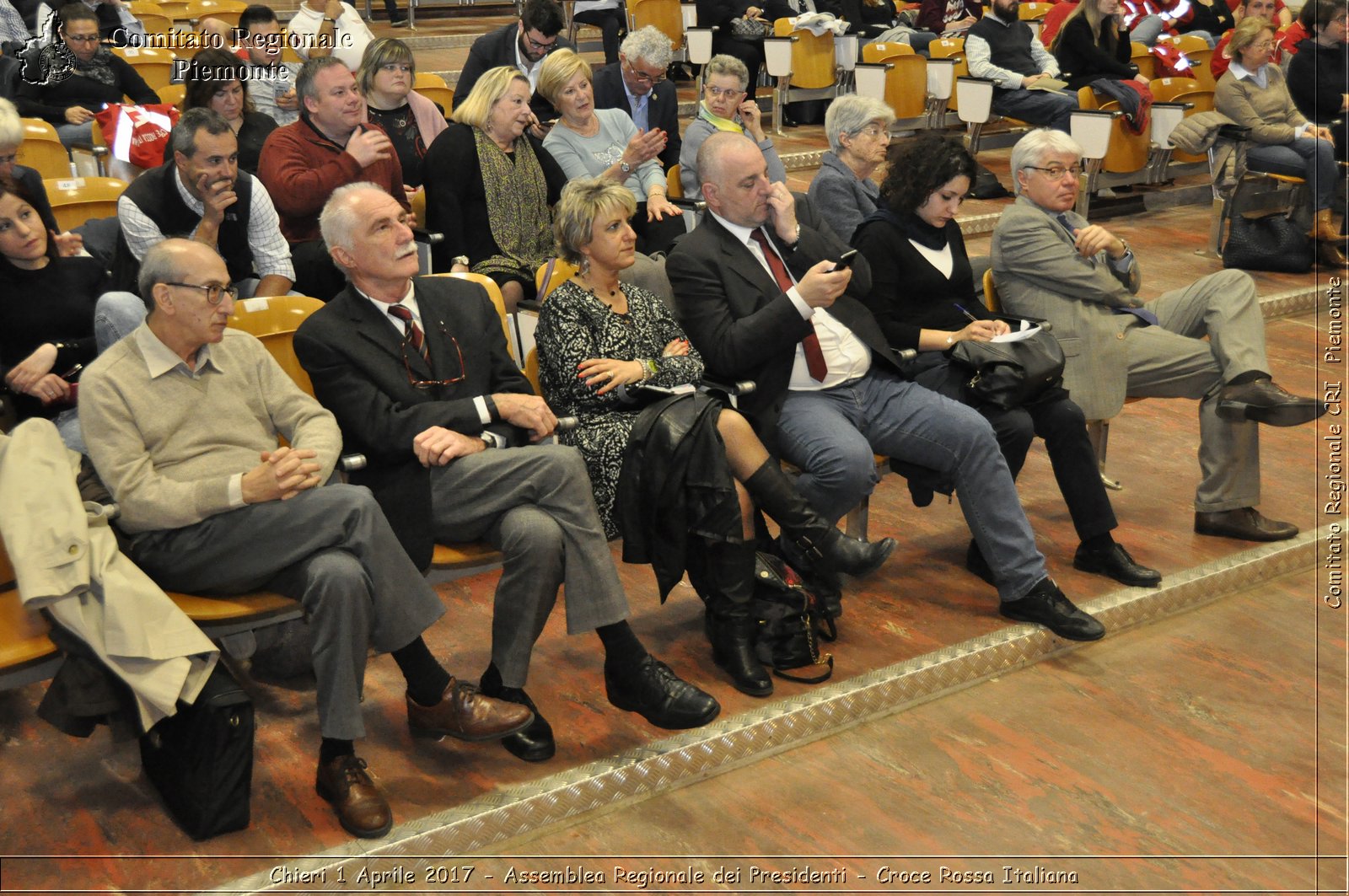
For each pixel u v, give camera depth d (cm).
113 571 226
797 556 312
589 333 302
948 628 318
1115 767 268
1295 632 329
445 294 290
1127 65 747
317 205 400
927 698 295
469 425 270
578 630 263
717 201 326
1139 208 760
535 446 266
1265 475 417
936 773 266
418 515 262
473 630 317
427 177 420
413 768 258
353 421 267
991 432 315
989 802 256
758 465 290
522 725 255
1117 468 426
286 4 853
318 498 241
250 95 484
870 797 257
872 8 920
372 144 402
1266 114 645
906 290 349
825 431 310
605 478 285
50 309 313
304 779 254
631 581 346
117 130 457
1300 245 629
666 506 279
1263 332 359
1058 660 314
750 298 321
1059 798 257
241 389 264
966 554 363
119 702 226
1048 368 331
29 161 453
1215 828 248
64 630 226
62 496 228
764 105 847
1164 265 648
